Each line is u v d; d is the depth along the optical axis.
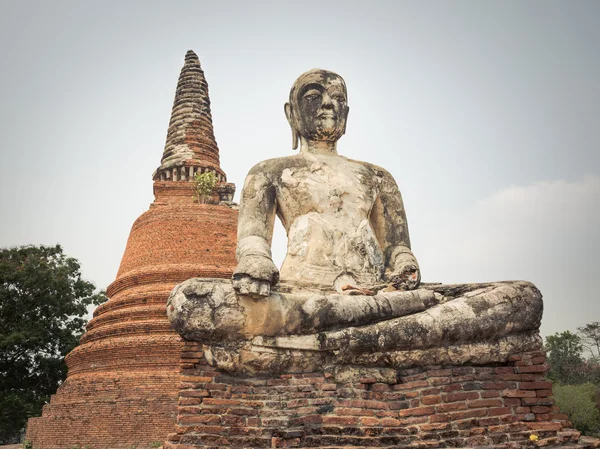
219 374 7.88
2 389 36.25
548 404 7.62
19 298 36.53
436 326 7.75
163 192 30.75
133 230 28.67
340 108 10.55
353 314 8.07
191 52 36.50
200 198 30.03
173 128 34.12
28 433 24.52
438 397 7.36
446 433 7.05
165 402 21.91
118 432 21.72
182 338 7.98
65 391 24.00
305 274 9.21
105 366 23.47
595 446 7.17
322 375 8.01
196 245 26.86
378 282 9.49
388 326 7.83
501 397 7.51
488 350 7.85
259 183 9.73
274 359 7.95
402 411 7.35
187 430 7.21
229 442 7.00
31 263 37.03
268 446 6.95
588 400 27.23
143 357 23.02
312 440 6.90
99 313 26.38
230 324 7.88
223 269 25.98
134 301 24.81
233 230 27.89
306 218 9.66
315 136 10.48
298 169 9.95
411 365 7.84
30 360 37.38
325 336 7.93
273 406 7.63
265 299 7.92
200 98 34.94
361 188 10.11
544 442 7.13
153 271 25.72
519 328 8.04
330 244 9.49
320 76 10.65
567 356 45.31
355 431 7.00
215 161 33.75
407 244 10.34
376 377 7.78
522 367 7.88
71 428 22.34
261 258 8.11
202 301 7.89
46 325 37.62
